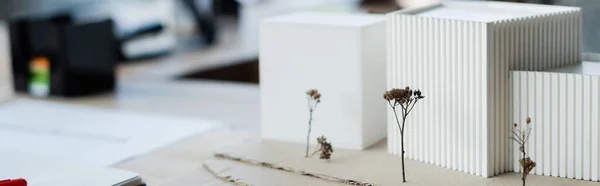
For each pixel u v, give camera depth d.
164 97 4.36
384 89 3.17
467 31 2.66
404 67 2.87
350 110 3.06
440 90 2.78
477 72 2.66
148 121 3.86
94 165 2.91
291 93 3.17
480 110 2.68
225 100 4.26
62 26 4.36
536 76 2.67
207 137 3.54
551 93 2.66
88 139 3.59
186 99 4.30
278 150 3.09
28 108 4.21
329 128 3.12
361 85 3.02
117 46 4.80
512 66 2.72
